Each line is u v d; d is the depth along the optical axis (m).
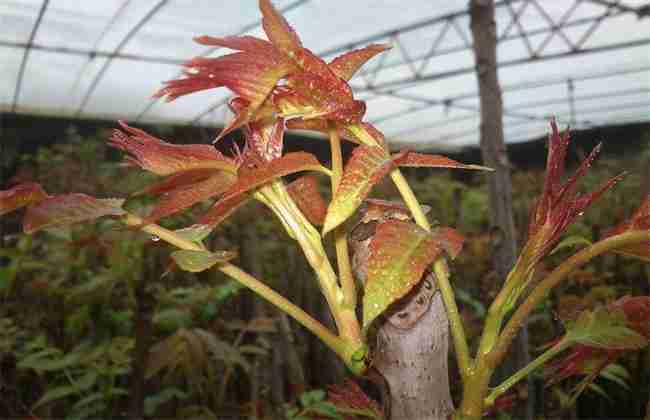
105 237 0.53
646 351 0.43
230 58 0.14
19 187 0.17
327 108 0.15
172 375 0.54
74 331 0.57
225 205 0.16
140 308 0.44
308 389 0.61
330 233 0.17
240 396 0.58
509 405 0.21
